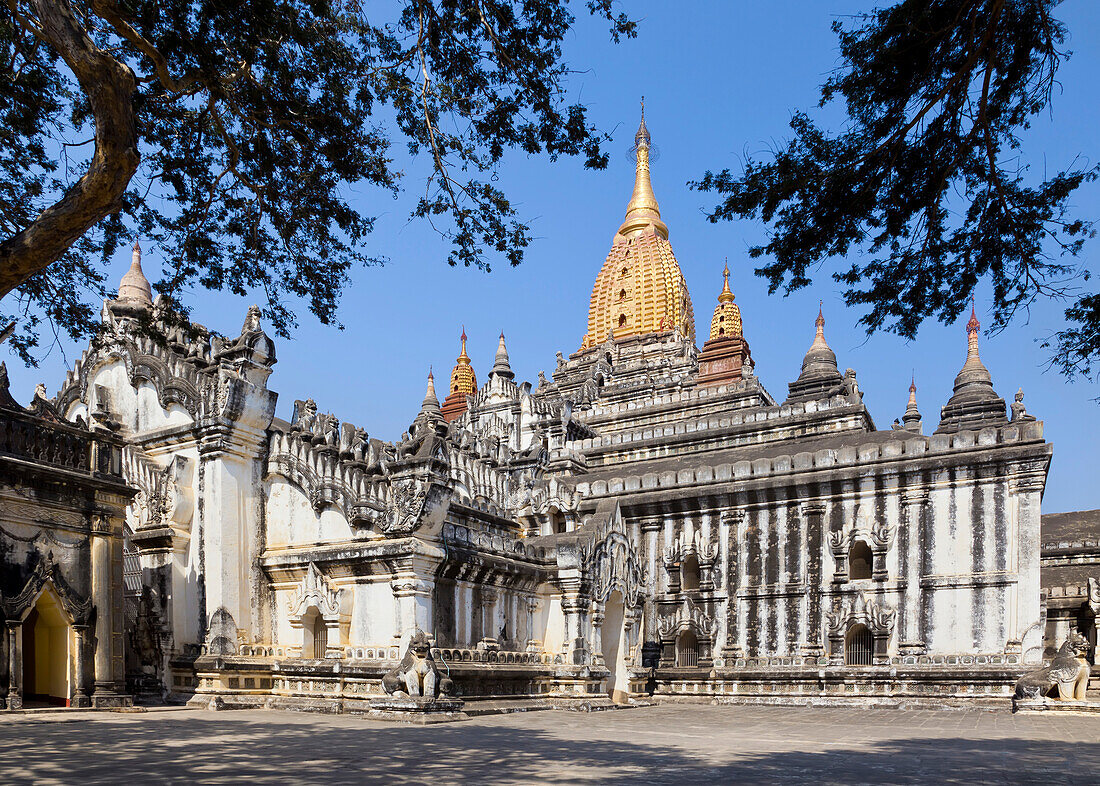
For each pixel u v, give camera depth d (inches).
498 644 1212.5
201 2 588.4
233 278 732.0
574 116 669.3
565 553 1332.4
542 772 543.5
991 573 1469.0
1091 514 2278.5
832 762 640.4
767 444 2036.2
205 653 1093.8
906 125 568.4
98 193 473.7
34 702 962.1
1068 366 590.9
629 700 1433.3
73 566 957.8
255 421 1182.9
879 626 1523.1
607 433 2519.7
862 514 1595.7
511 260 729.6
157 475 1165.1
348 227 733.3
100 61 457.1
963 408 2197.3
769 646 1626.5
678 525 1760.6
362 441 1237.1
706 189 605.9
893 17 532.1
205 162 694.5
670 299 3575.3
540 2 624.4
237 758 584.1
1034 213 577.9
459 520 1365.7
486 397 2945.4
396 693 957.8
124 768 530.3
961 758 681.0
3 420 907.4
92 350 1327.5
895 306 651.5
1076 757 697.0
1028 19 518.3
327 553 1103.6
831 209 602.5
